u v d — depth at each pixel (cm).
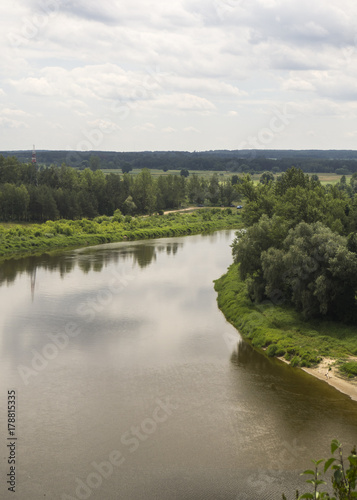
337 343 4362
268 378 3784
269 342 4478
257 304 5450
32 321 5091
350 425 3078
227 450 2789
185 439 2897
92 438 2894
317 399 3438
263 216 6138
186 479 2538
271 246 5600
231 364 4056
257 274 5703
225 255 9319
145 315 5381
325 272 4662
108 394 3456
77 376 3756
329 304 4706
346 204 7369
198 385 3634
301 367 4000
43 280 6969
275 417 3172
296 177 8938
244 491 2452
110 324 5038
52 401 3341
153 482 2514
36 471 2592
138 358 4138
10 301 5841
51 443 2838
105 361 4056
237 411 3241
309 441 2891
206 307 5759
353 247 4759
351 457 891
